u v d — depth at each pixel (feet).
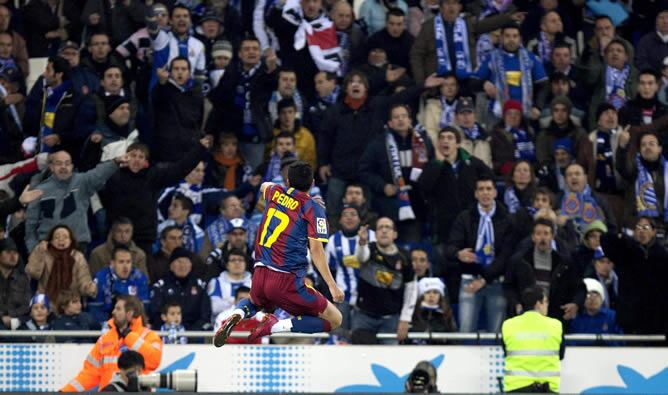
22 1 155.94
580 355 112.68
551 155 136.36
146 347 106.83
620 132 136.15
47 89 135.13
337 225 132.98
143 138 138.92
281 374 112.47
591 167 134.72
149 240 128.06
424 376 100.83
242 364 112.78
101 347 107.45
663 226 128.98
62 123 133.80
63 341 116.16
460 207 128.06
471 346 112.37
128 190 127.13
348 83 134.51
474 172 129.18
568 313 115.96
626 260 114.62
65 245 117.91
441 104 138.51
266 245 80.64
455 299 123.65
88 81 137.28
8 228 128.06
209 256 121.49
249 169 139.85
